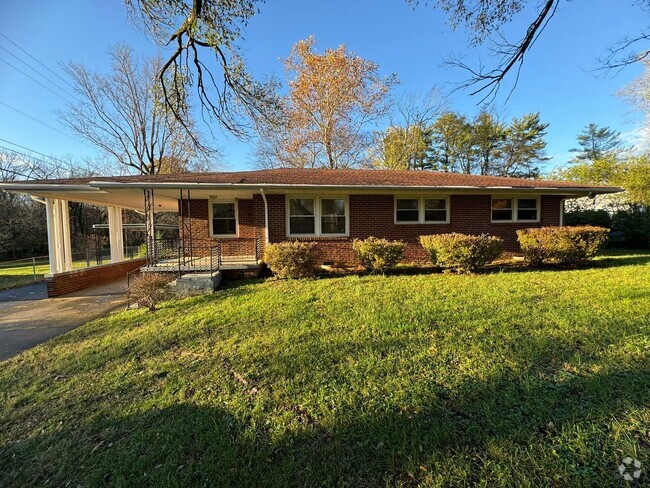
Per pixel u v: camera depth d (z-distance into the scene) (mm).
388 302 5449
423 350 3432
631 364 2855
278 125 7691
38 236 24141
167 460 2029
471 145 31297
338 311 5047
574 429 2055
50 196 8633
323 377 2957
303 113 20188
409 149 25109
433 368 3012
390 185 9133
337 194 9922
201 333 4438
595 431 2029
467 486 1689
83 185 7938
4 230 21812
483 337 3701
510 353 3221
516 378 2730
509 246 10719
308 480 1800
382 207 10148
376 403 2490
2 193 22500
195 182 8086
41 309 6988
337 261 9930
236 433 2252
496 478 1723
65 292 8773
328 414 2381
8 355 4281
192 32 5621
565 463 1792
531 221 10852
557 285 6273
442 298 5590
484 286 6453
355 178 10156
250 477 1845
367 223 10086
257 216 9836
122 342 4344
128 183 7719
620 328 3729
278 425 2301
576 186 10438
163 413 2561
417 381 2779
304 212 9852
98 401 2846
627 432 2006
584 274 7422
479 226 10562
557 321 4090
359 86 20109
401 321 4398
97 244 14125
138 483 1870
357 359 3293
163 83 6555
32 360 3973
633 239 13797
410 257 10289
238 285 7715
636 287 5785
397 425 2213
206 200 10859
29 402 2910
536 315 4398
